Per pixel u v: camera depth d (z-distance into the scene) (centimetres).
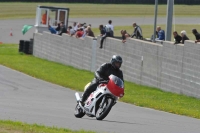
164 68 7406
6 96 5603
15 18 18175
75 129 3272
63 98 5728
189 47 6800
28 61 10694
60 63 10844
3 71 8669
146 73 7875
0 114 3900
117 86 3716
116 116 4247
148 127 3594
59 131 2906
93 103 3812
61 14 13488
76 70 9650
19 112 4119
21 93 6050
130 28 16338
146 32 15688
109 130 3316
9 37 15838
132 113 4591
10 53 12400
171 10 7944
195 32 6806
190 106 5722
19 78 7819
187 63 6850
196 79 6644
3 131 2689
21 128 2842
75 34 10288
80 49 9950
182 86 6969
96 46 9344
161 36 9312
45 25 13475
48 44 11444
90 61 9556
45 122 3569
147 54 7844
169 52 7281
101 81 3838
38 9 13475
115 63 3806
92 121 3769
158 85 7562
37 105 4834
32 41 12388
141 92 7031
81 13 18825
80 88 6881
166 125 3794
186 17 17962
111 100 3797
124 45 8488
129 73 8369
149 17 18438
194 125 3900
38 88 6731
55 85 7225
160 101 6022
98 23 17200
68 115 4138
